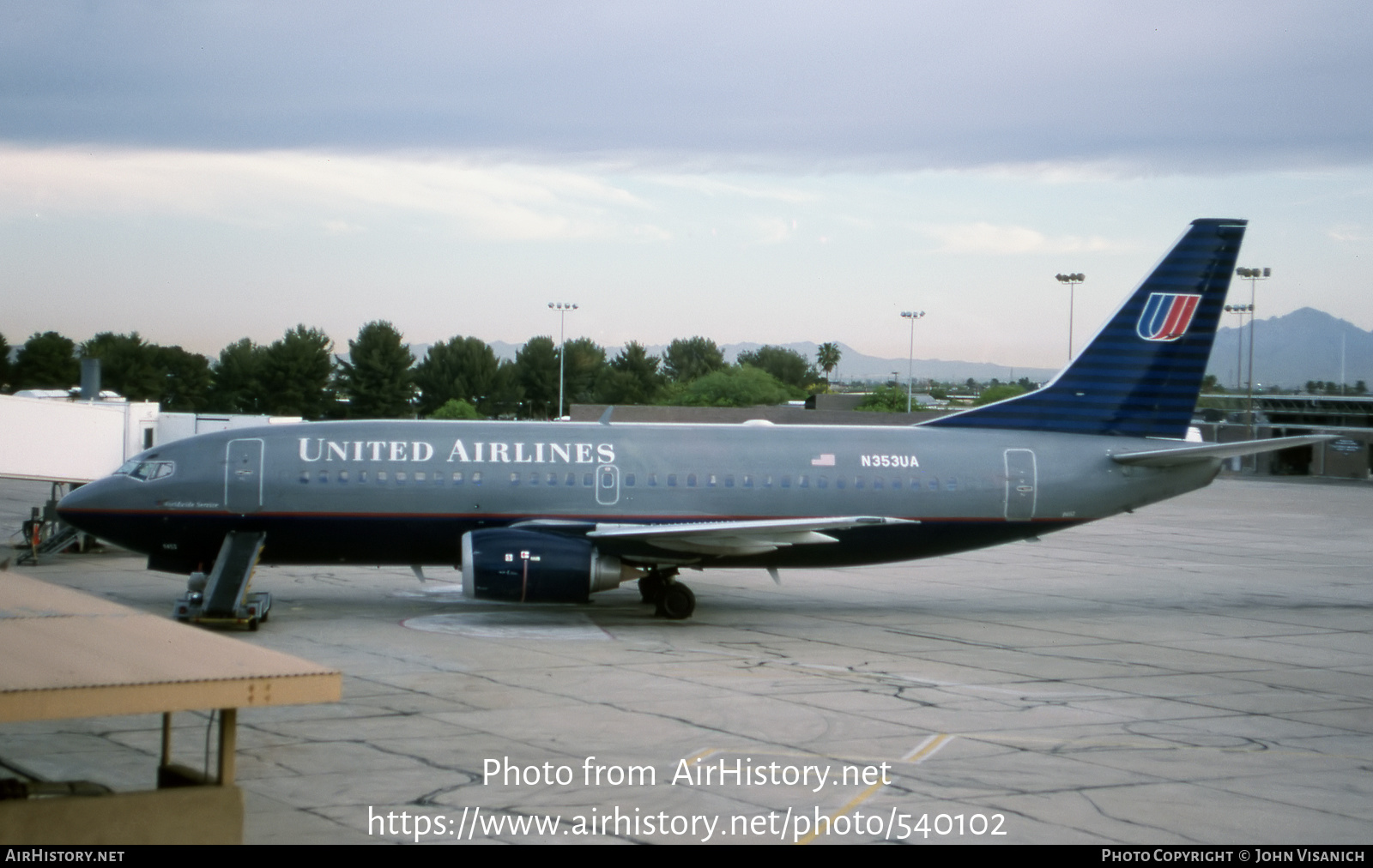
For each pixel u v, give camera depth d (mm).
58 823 10734
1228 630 31766
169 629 12891
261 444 30453
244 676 10703
